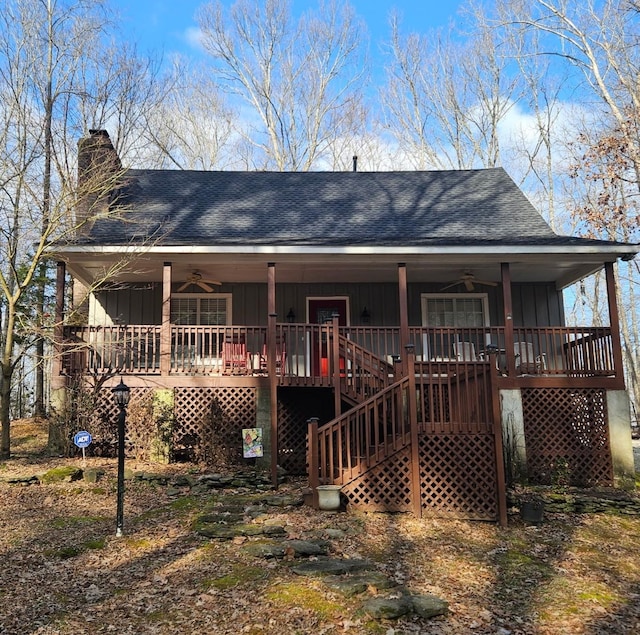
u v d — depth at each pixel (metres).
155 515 7.62
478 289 13.64
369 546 6.67
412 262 11.52
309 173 15.65
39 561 6.02
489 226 12.59
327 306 13.59
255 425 10.62
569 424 10.80
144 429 10.40
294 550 6.21
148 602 5.11
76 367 10.79
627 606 5.55
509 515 8.27
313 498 8.01
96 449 10.66
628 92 19.34
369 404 8.22
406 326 10.95
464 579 5.93
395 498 8.02
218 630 4.64
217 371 10.89
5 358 10.84
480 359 10.93
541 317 13.52
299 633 4.63
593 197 23.31
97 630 4.62
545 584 5.97
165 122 25.88
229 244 10.87
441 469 8.09
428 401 8.75
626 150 19.12
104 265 11.58
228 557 6.11
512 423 10.57
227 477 9.26
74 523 7.23
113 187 11.96
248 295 13.48
